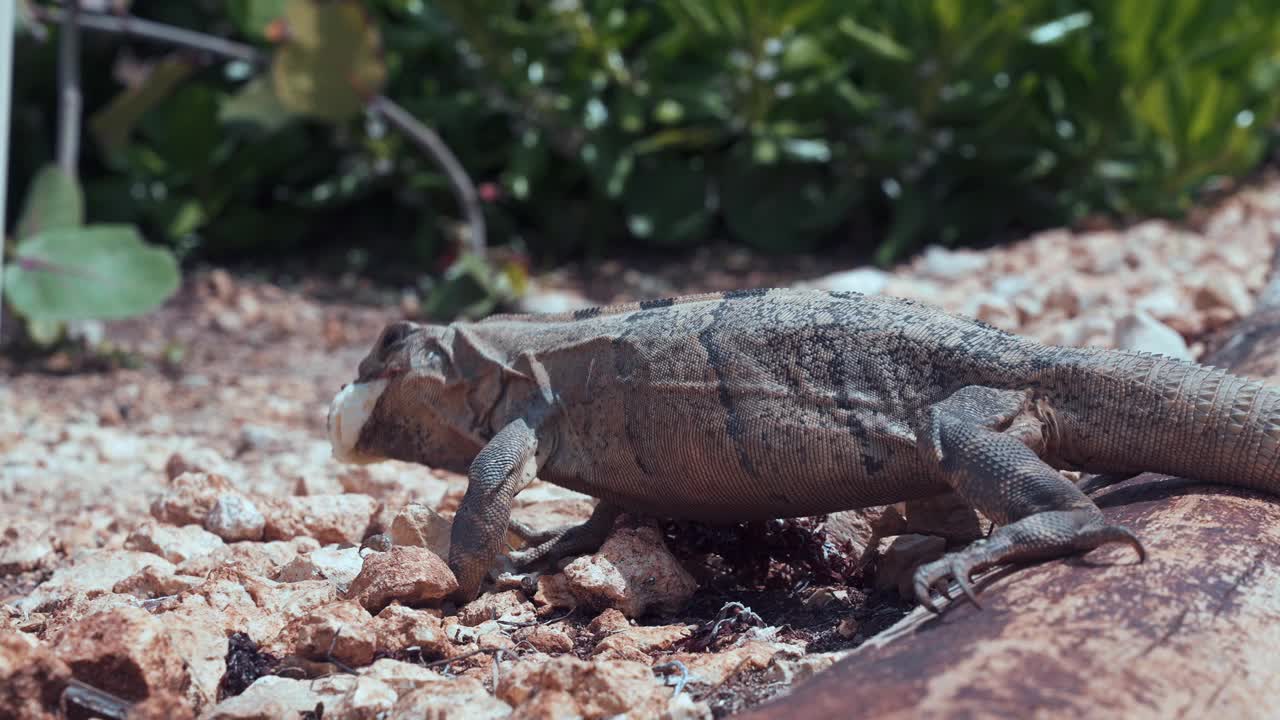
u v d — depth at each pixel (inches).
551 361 77.4
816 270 134.1
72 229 109.1
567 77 138.7
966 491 71.6
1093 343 93.4
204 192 143.3
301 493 86.3
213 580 76.4
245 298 130.2
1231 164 133.2
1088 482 76.0
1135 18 133.8
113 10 124.4
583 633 74.4
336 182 145.8
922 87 131.3
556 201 146.6
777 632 74.0
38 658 69.0
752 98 135.9
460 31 137.5
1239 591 68.8
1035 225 140.4
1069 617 67.9
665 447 75.3
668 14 145.9
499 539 76.1
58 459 92.7
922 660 67.2
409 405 79.5
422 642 72.9
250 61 132.6
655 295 128.9
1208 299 96.7
